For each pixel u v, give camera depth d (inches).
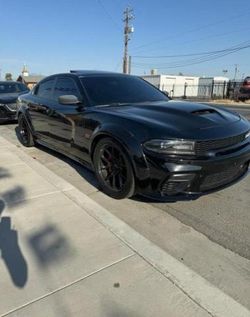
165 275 94.3
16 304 83.7
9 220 127.1
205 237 118.4
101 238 114.0
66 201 144.6
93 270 96.7
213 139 125.8
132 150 130.3
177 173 122.0
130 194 140.4
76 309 82.1
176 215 135.5
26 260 101.2
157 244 113.5
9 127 373.1
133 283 91.1
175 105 158.7
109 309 82.0
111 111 152.9
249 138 146.3
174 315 80.0
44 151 243.9
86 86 178.9
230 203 147.6
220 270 99.1
